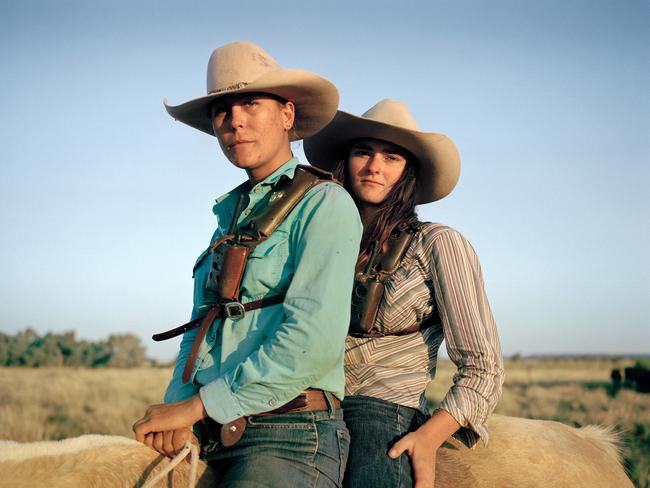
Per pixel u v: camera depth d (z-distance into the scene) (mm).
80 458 2789
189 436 2875
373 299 3506
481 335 3426
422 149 3982
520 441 3832
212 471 3029
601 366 50750
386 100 4152
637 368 22266
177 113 3590
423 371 3590
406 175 4008
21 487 2607
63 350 42000
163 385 22734
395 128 3871
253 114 3285
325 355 2857
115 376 26672
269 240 3098
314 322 2848
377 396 3430
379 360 3508
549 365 52344
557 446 3887
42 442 2850
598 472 3857
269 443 2910
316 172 3295
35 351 40000
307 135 3797
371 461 3186
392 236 3725
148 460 2904
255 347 3002
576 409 16156
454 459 3648
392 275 3574
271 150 3322
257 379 2812
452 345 3477
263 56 3365
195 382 3121
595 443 4156
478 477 3578
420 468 3211
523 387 24094
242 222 3229
